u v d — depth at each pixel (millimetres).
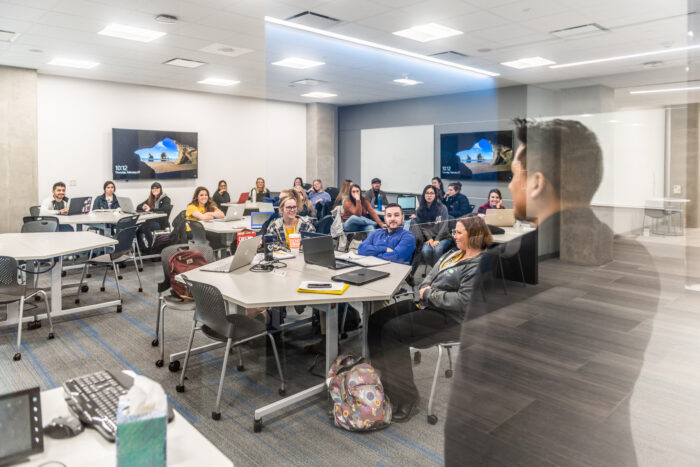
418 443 1979
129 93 7582
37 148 6598
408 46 5398
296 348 2963
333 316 2389
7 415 898
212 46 5395
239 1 4008
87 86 7160
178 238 5285
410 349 2299
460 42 5176
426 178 8148
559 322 2764
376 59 6059
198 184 8461
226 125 8805
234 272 2744
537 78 6359
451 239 3500
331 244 2760
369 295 2215
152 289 4508
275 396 2408
